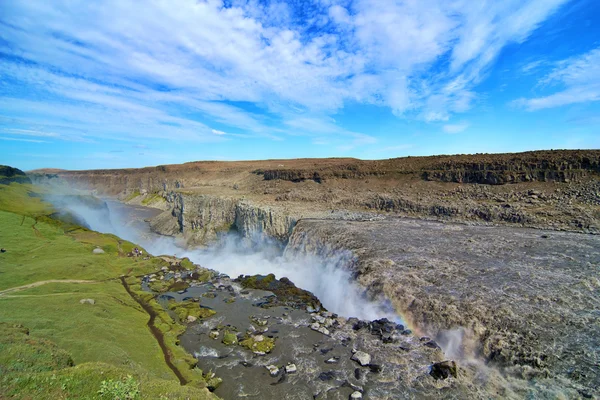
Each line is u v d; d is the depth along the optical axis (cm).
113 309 3075
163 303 3575
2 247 4462
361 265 3319
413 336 2430
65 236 5588
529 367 1869
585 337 1950
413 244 3681
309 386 2066
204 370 2314
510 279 2639
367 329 2659
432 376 2017
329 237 4291
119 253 5344
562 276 2606
